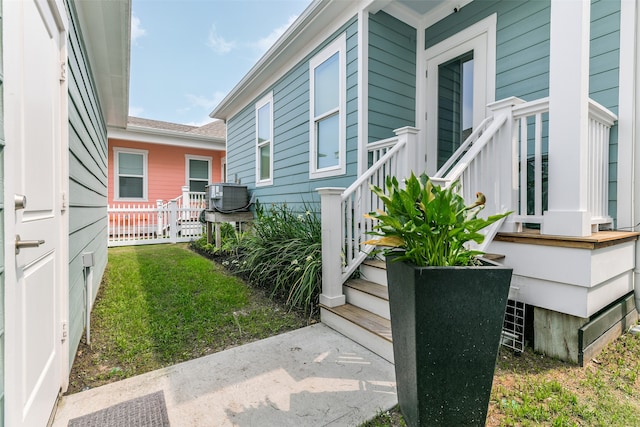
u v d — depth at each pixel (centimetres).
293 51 497
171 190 1052
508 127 248
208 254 605
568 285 207
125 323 275
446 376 117
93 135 338
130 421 154
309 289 299
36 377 133
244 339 248
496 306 117
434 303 114
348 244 290
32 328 129
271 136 589
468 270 114
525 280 228
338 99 408
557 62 219
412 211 123
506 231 246
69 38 198
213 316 293
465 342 116
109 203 941
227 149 838
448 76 393
